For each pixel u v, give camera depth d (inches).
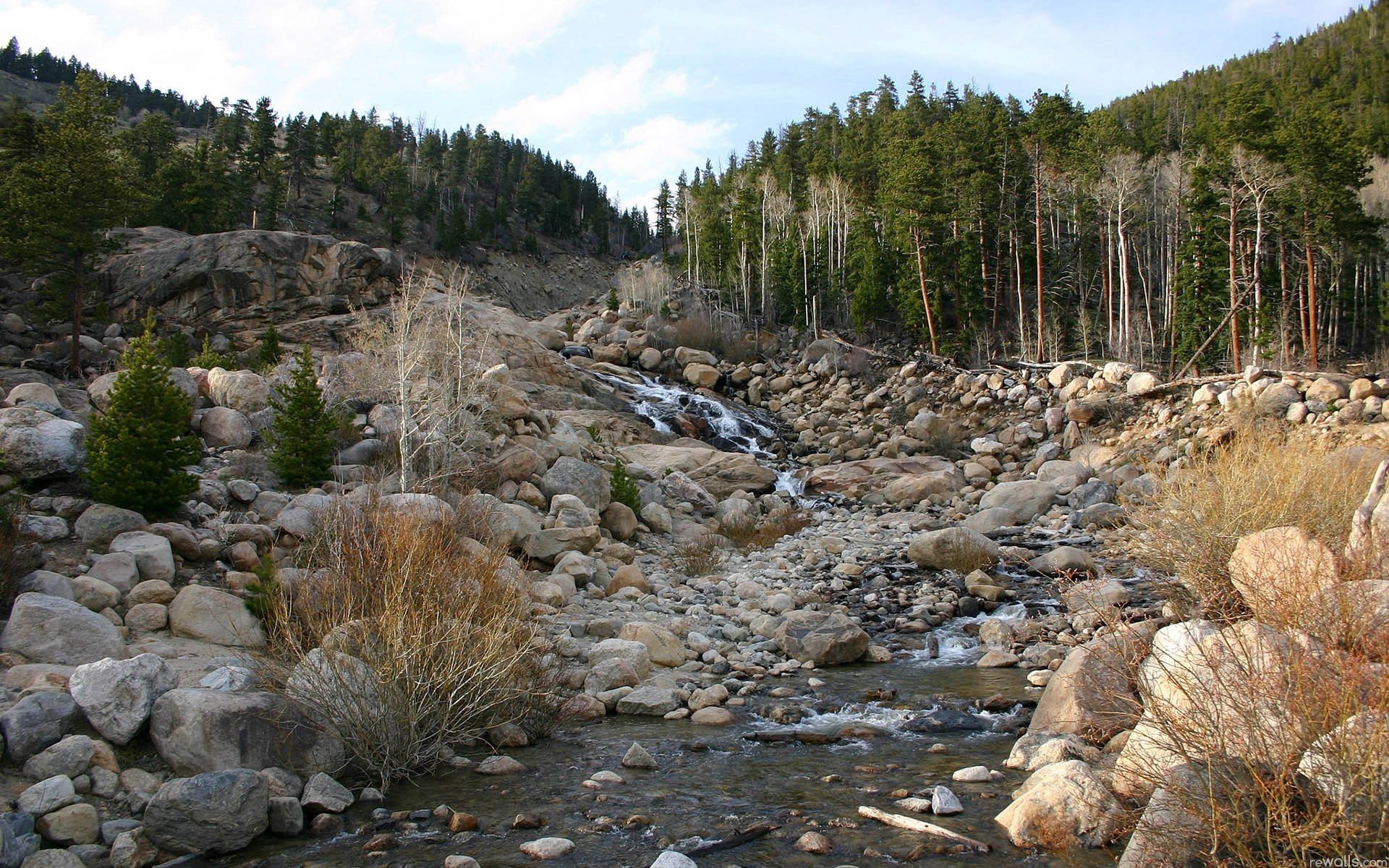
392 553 331.0
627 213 5846.5
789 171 3179.1
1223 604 291.0
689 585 601.6
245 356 1222.3
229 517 466.3
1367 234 1769.2
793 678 411.5
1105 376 1240.8
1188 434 1017.5
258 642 347.3
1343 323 2235.5
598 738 324.5
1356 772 156.7
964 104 3166.8
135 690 263.0
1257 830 160.1
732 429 1449.3
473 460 687.1
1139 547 450.6
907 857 213.0
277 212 3314.5
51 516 405.1
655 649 422.3
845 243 2432.3
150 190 2230.6
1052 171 1971.0
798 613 483.5
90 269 1240.2
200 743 249.3
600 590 543.5
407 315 719.7
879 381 1603.1
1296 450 452.8
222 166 2687.0
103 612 344.8
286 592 350.3
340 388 765.9
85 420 596.4
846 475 1107.9
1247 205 1643.7
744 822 239.3
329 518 396.8
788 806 251.4
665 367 1828.2
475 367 785.6
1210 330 1640.0
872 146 3036.4
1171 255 2148.1
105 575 361.4
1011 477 1085.8
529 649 335.3
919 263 1893.5
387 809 254.8
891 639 485.7
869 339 2049.7
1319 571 243.1
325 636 292.5
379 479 572.1
